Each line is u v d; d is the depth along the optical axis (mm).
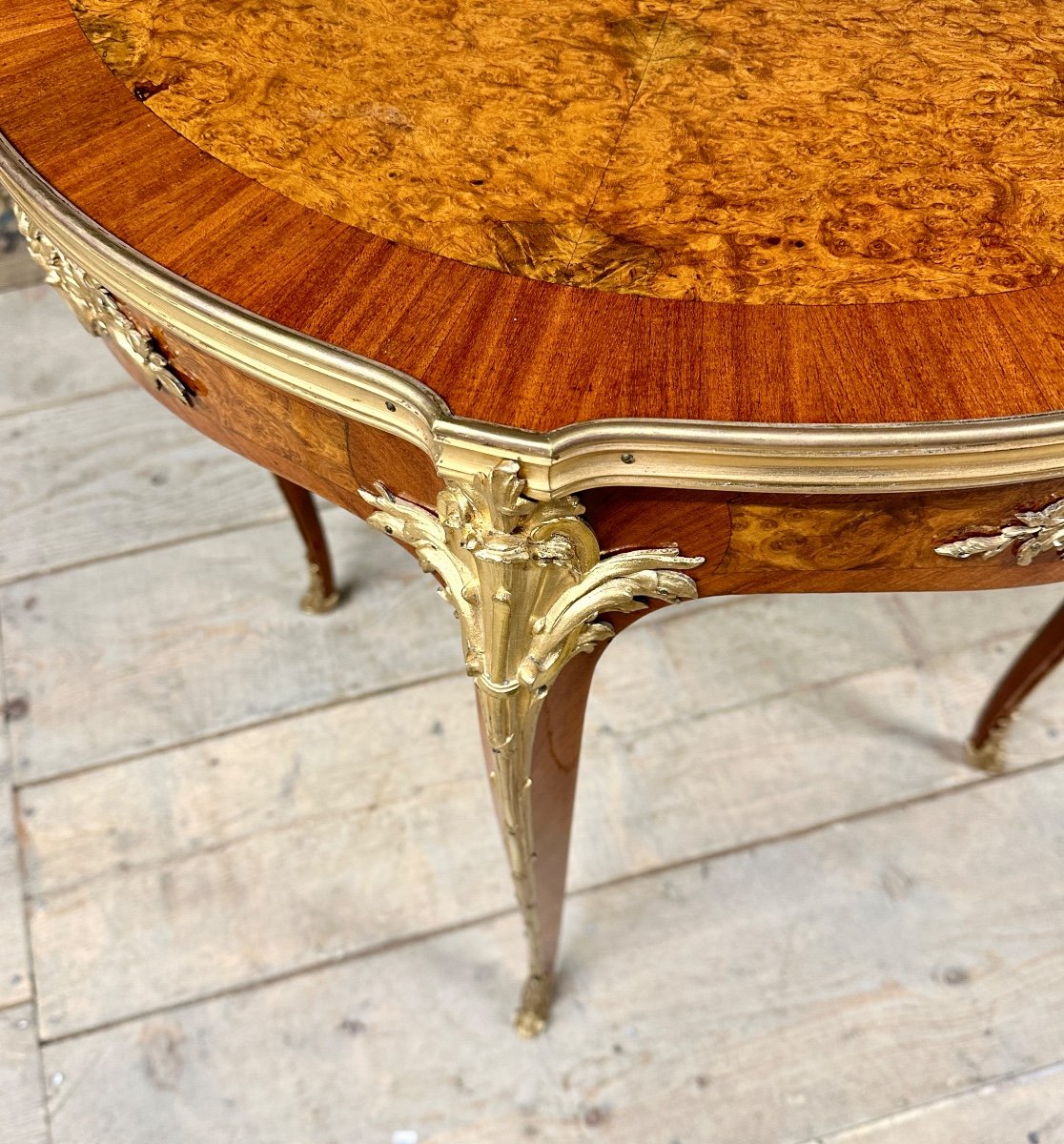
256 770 823
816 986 714
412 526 392
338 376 332
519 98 425
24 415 1064
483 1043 698
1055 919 738
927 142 405
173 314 366
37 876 777
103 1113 678
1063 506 358
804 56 448
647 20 468
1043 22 470
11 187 403
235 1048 700
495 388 319
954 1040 690
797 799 798
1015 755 817
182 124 412
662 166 396
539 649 380
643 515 355
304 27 461
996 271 354
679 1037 697
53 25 463
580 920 748
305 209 377
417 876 768
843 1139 657
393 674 875
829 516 354
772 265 358
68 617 917
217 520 982
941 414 310
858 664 870
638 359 328
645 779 810
